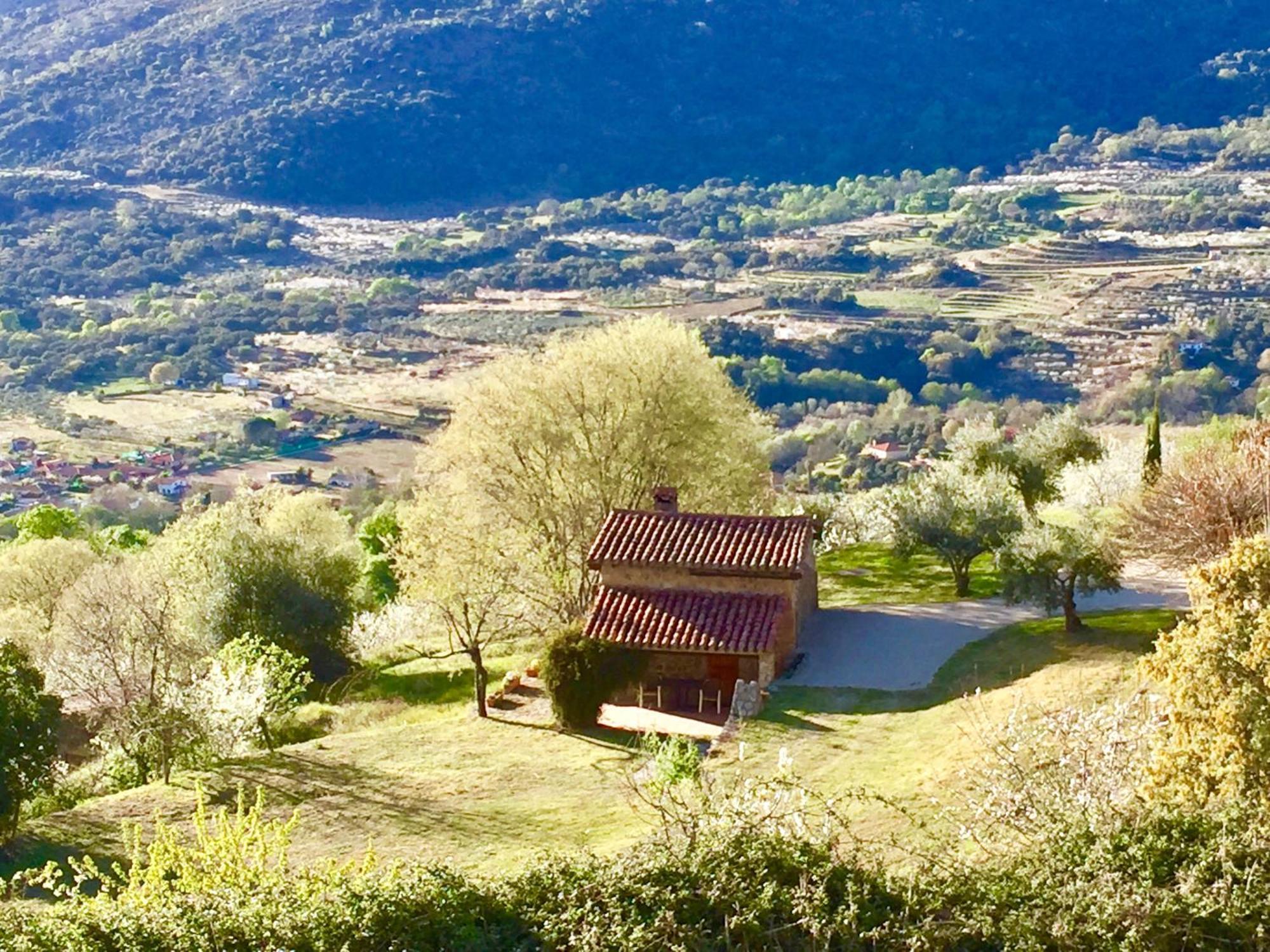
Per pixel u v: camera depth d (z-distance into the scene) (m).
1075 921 12.19
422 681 46.03
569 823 27.19
